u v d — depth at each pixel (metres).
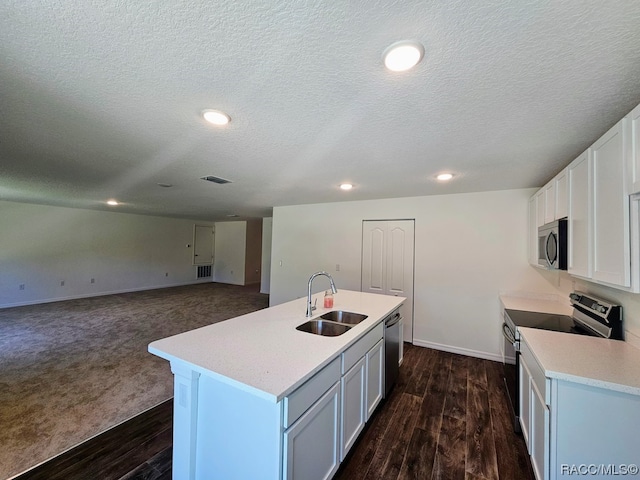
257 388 1.20
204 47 1.06
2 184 3.71
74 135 1.95
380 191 3.79
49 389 2.70
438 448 2.01
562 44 1.01
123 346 3.81
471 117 1.60
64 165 2.73
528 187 3.41
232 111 1.57
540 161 2.39
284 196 4.35
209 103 1.49
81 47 1.07
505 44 1.01
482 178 2.99
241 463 1.35
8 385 2.78
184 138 1.98
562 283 3.05
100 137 1.98
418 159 2.38
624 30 0.93
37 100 1.48
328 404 1.59
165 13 0.91
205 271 9.79
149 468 1.80
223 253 9.75
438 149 2.13
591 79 1.22
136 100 1.47
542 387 1.51
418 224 4.12
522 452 1.97
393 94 1.37
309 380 1.41
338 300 3.04
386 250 4.37
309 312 2.40
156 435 2.10
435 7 0.87
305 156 2.35
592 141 1.93
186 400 1.51
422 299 4.06
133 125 1.78
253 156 2.37
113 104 1.51
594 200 1.62
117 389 2.72
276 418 1.25
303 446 1.37
